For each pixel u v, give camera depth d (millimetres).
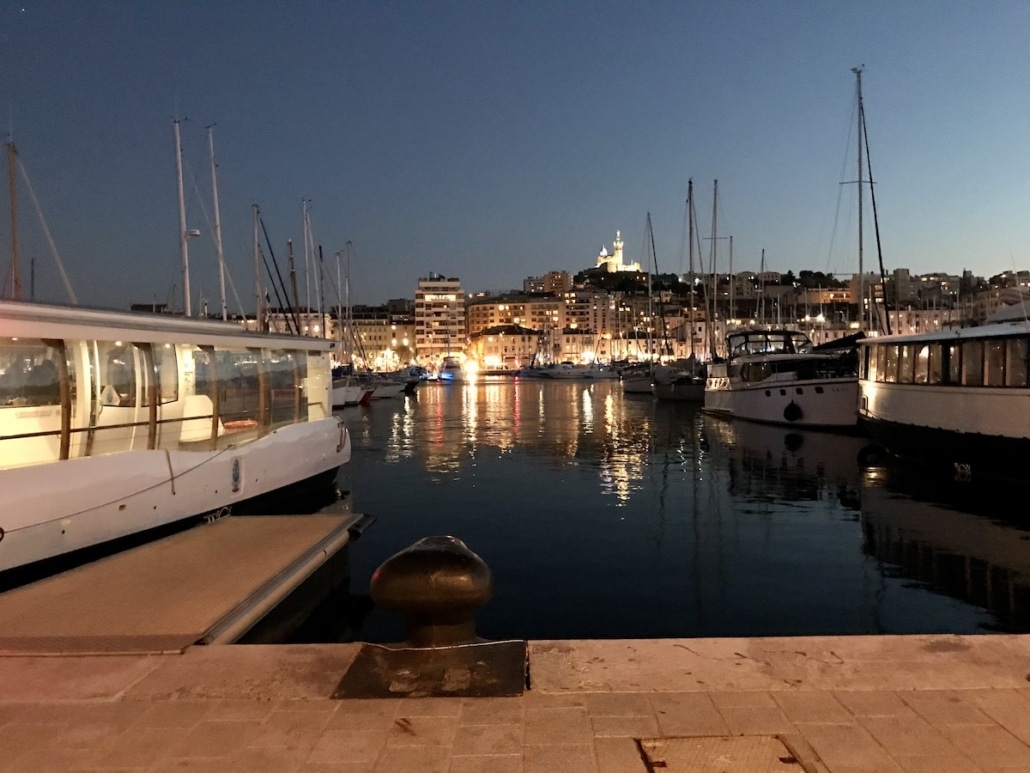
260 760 3822
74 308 9906
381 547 14117
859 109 40812
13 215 32375
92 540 10094
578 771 3688
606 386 103000
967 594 11016
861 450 27703
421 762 3781
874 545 13992
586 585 11609
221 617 6820
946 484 20172
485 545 14242
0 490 8836
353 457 28234
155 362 11859
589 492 20219
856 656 5004
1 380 10000
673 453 28422
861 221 41000
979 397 18391
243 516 12719
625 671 4812
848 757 3775
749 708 4309
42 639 6012
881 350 23641
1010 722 4117
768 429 36250
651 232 79125
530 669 4859
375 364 198875
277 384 15844
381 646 5281
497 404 64125
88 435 10523
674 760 3770
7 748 3984
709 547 13984
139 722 4254
